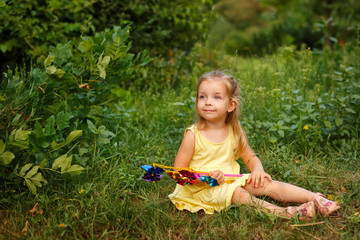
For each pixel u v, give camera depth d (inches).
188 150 106.9
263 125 143.6
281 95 150.2
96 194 105.7
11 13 180.2
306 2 501.0
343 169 124.4
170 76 217.6
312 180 117.0
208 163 107.3
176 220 97.9
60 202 100.3
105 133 115.3
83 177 113.7
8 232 88.7
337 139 145.3
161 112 166.7
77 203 102.4
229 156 109.0
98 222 94.9
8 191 103.2
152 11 220.7
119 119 146.9
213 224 95.7
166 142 145.5
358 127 147.6
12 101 102.0
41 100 107.6
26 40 176.4
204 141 106.5
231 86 107.3
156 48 221.9
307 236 90.1
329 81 201.2
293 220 94.9
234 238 90.0
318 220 95.3
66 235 88.4
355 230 90.9
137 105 186.4
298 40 441.4
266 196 107.4
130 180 112.5
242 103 145.9
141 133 143.7
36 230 90.0
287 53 172.1
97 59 116.6
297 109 145.9
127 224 94.4
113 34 118.6
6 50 184.7
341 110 146.7
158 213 98.3
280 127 137.0
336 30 408.5
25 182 102.0
